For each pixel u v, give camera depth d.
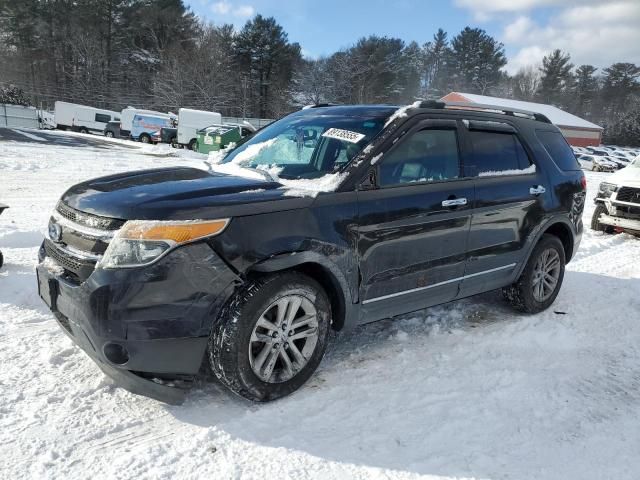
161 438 2.74
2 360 3.42
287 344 3.11
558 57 94.12
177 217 2.72
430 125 3.81
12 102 51.41
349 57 70.00
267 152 3.94
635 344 4.30
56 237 3.04
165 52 65.38
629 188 8.65
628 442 2.95
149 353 2.69
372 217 3.33
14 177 12.34
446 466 2.65
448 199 3.77
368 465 2.62
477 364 3.76
